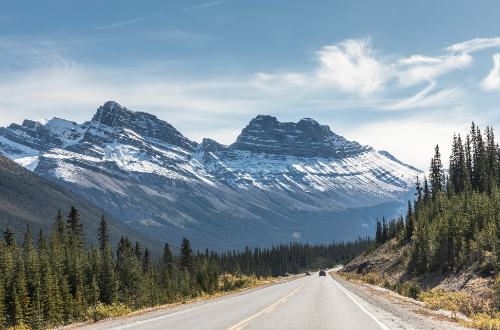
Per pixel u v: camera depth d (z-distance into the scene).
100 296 75.50
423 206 122.19
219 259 196.12
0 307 58.12
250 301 35.41
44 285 65.31
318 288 55.12
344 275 127.94
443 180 133.88
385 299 38.81
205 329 18.47
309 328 18.67
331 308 28.19
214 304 33.56
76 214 102.00
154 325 20.42
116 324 21.59
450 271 66.38
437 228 82.69
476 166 125.50
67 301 64.50
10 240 99.75
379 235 162.75
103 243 100.94
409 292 49.06
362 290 53.41
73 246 94.69
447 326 19.42
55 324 54.78
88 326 21.83
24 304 60.72
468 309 28.03
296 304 31.44
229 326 19.41
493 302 31.52
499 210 74.69
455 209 91.75
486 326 18.98
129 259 89.31
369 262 118.88
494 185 102.88
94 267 79.31
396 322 20.80
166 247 119.38
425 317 23.64
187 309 29.42
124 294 77.50
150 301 77.38
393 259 102.38
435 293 45.84
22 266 70.31
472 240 68.25
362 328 18.66
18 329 52.78
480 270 56.88
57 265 77.69
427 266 75.50
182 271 104.31
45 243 97.38
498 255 56.00
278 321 21.19
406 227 117.38
